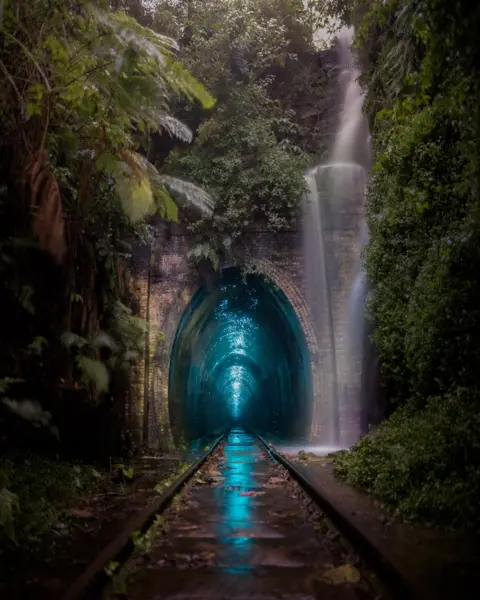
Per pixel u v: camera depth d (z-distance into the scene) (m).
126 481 9.70
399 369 10.05
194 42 15.52
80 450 10.72
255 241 16.11
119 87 7.45
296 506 7.59
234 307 22.47
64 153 8.73
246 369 42.00
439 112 8.00
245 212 15.56
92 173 8.91
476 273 7.02
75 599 3.49
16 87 6.87
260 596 3.86
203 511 7.22
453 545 4.67
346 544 5.27
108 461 11.47
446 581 3.67
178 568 4.56
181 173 15.47
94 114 7.99
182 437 18.28
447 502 5.54
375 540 4.69
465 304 7.10
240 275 17.45
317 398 15.54
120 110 7.98
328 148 16.80
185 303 15.95
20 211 7.02
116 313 10.99
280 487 9.50
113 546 4.67
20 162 7.12
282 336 22.58
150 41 7.34
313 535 5.77
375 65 11.53
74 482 8.32
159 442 15.20
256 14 15.83
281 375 29.22
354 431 15.11
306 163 15.77
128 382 13.88
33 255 7.47
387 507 6.36
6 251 6.98
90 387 9.58
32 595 3.77
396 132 9.45
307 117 17.23
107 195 9.62
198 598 3.83
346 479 8.79
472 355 7.09
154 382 15.59
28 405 6.88
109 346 10.01
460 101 6.22
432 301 7.67
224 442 24.23
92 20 6.89
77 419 10.27
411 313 8.61
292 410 25.58
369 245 11.16
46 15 6.71
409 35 7.79
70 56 6.91
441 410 7.40
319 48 17.67
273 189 15.42
